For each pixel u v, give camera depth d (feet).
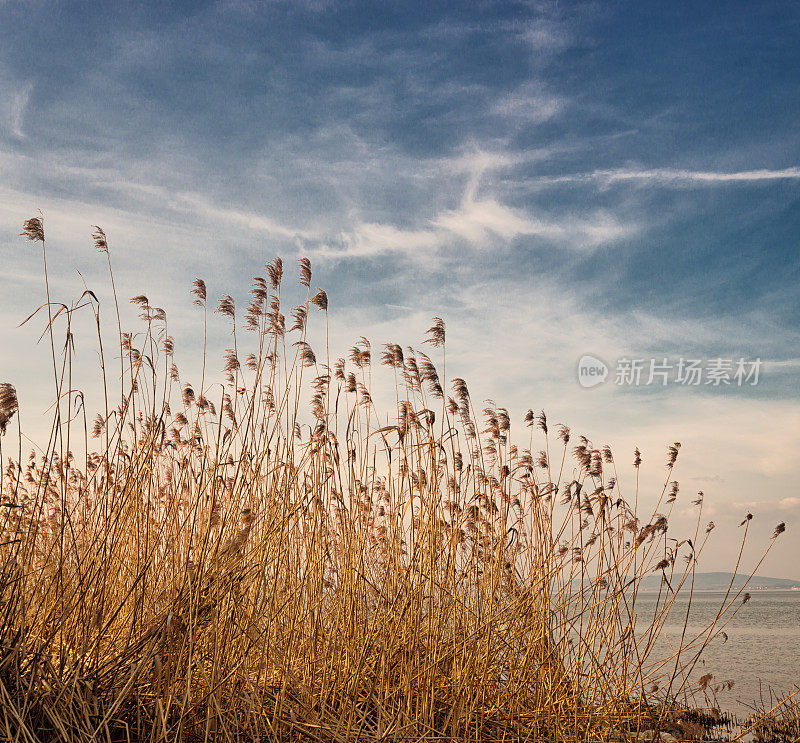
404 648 18.71
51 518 18.63
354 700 17.04
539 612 21.31
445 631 19.84
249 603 17.21
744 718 27.94
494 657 20.16
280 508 18.65
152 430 20.01
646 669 22.44
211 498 17.80
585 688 21.34
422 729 17.01
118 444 18.31
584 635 21.62
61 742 12.47
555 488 23.97
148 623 15.55
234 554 15.43
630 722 21.68
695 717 26.89
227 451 20.15
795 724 24.63
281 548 18.13
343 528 20.84
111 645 15.80
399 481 21.58
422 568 19.72
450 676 19.35
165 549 18.48
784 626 85.97
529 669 20.72
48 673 13.97
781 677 39.45
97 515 17.38
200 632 15.79
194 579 15.62
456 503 22.50
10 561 14.99
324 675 17.24
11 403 15.19
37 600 16.25
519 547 23.61
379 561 21.58
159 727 13.52
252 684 15.93
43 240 16.87
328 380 22.40
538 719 19.42
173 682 14.16
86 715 12.60
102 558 16.39
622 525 24.14
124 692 13.11
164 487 21.94
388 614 19.39
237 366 22.84
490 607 20.66
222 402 22.35
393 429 21.56
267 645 17.07
